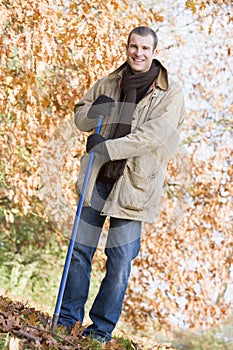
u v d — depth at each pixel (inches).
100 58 320.2
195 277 432.1
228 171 433.7
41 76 356.8
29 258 633.0
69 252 196.5
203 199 429.4
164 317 456.8
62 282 194.5
